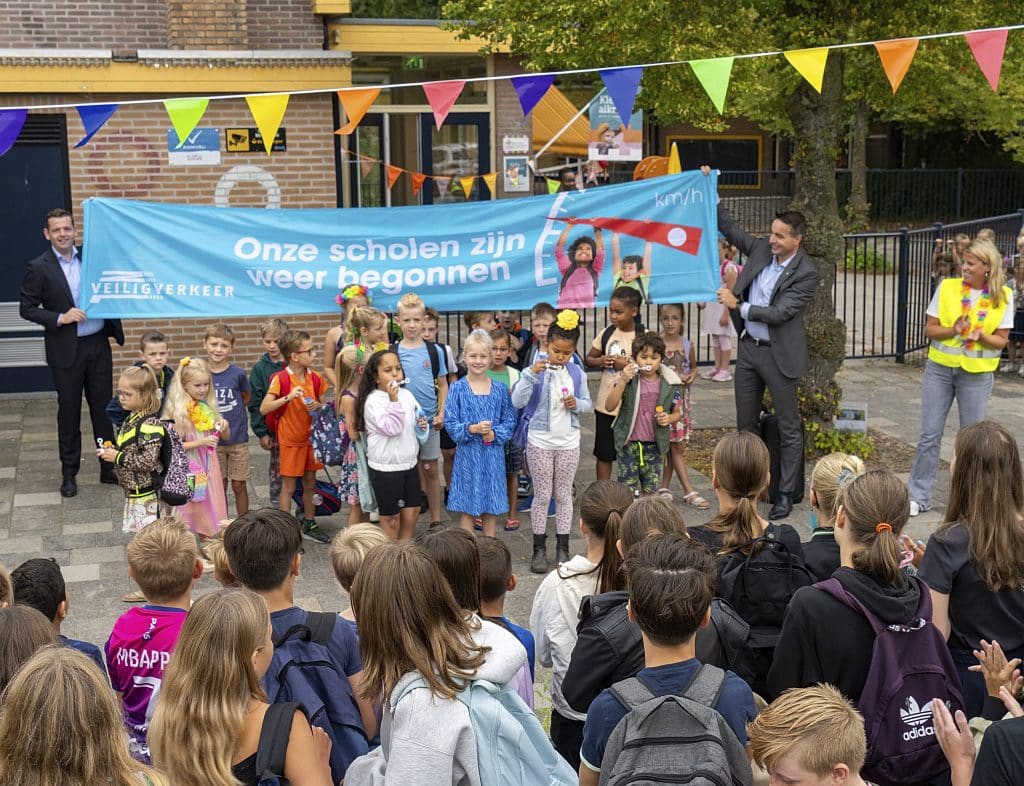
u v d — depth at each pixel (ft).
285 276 28.19
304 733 9.35
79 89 36.81
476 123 54.08
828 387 30.78
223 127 38.37
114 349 38.29
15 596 12.30
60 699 7.41
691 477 30.25
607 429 25.86
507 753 9.53
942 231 50.26
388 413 22.50
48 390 39.73
